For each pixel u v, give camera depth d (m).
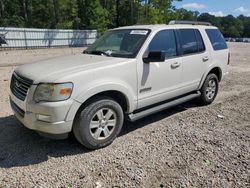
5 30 25.52
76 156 3.83
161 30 4.86
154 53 4.29
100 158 3.77
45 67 4.00
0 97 6.70
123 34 4.93
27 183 3.18
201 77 5.81
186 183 3.17
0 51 23.44
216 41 6.34
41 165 3.58
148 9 44.34
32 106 3.61
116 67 4.07
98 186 3.12
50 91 3.51
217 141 4.27
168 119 5.34
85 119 3.79
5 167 3.52
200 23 6.16
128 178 3.27
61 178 3.28
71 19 42.78
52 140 4.31
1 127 4.80
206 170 3.44
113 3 45.50
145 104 4.62
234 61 15.34
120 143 4.25
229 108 6.02
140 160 3.70
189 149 4.00
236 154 3.85
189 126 4.93
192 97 5.71
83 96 3.67
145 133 4.64
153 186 3.12
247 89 7.93
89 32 33.56
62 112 3.54
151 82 4.59
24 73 3.93
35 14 43.91
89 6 41.12
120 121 4.21
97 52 4.84
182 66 5.20
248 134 4.55
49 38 29.41
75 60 4.32
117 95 4.26
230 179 3.24
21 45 27.02
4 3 46.09
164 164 3.59
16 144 4.17
